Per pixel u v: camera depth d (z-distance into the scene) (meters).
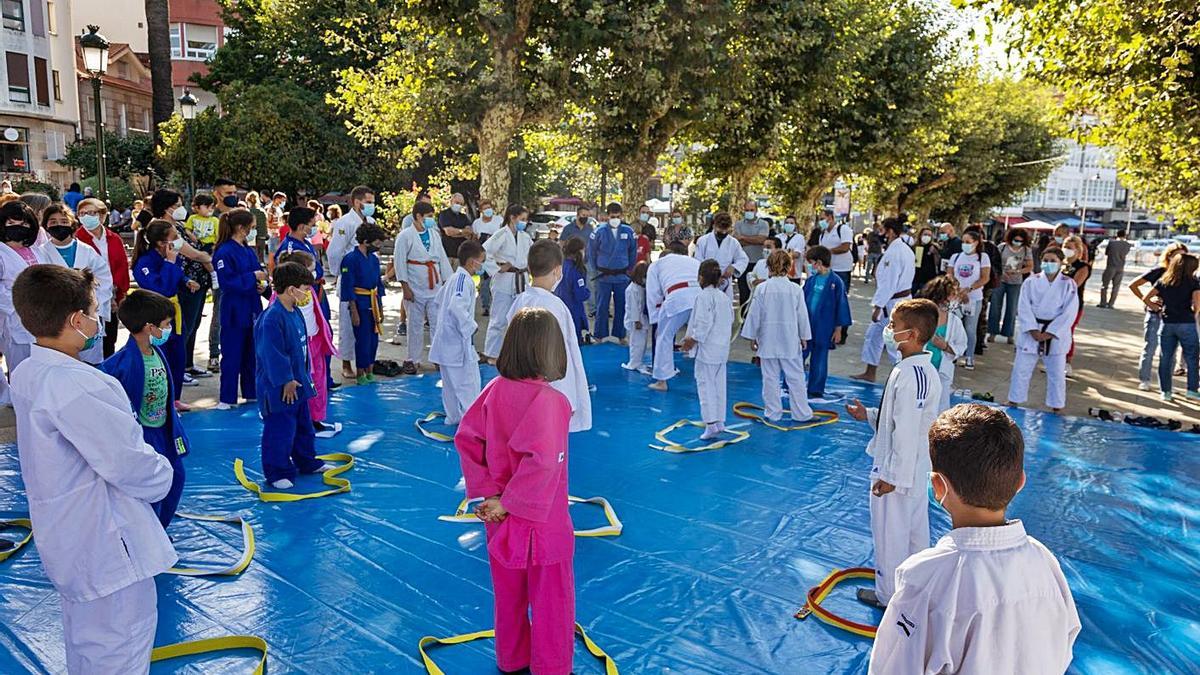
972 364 10.77
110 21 45.84
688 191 26.28
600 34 12.80
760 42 15.49
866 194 33.22
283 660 3.73
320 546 4.91
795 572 4.77
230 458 6.38
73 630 3.00
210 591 4.33
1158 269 9.54
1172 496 6.06
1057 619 2.04
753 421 7.93
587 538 5.16
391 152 26.41
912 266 9.45
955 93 24.95
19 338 6.52
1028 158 35.50
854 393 9.13
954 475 2.08
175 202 7.71
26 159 32.81
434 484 5.96
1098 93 9.91
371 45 26.00
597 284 11.89
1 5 31.02
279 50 29.44
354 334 8.82
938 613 2.02
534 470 3.22
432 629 4.03
